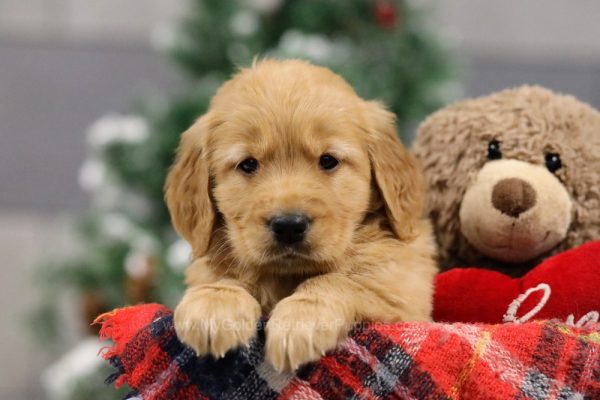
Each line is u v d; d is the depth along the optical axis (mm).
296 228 770
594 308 798
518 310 812
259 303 781
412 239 825
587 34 2186
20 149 2166
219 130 819
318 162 804
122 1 2205
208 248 822
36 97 2164
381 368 714
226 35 1451
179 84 2051
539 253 862
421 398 710
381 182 823
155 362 722
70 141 2166
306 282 775
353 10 1474
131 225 1439
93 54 2172
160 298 1273
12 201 2172
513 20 2191
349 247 797
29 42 2166
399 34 1468
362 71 1352
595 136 873
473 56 2186
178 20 1531
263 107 806
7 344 2227
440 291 835
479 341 724
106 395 1326
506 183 840
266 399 711
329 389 710
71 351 1632
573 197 862
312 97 811
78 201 2180
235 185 806
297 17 1462
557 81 2174
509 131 872
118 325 746
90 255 1428
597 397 717
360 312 757
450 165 888
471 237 866
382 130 837
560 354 723
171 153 1363
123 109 2164
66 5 2189
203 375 715
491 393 713
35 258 2092
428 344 719
